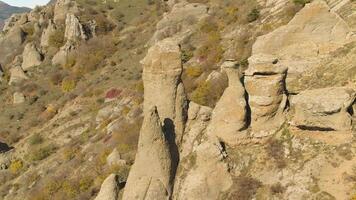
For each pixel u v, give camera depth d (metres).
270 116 21.47
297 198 19.25
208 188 20.61
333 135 20.31
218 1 66.31
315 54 27.94
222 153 21.09
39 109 63.00
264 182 20.38
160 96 23.11
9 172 48.84
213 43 51.31
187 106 23.39
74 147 46.28
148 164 21.38
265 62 20.98
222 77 40.22
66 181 37.84
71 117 55.81
